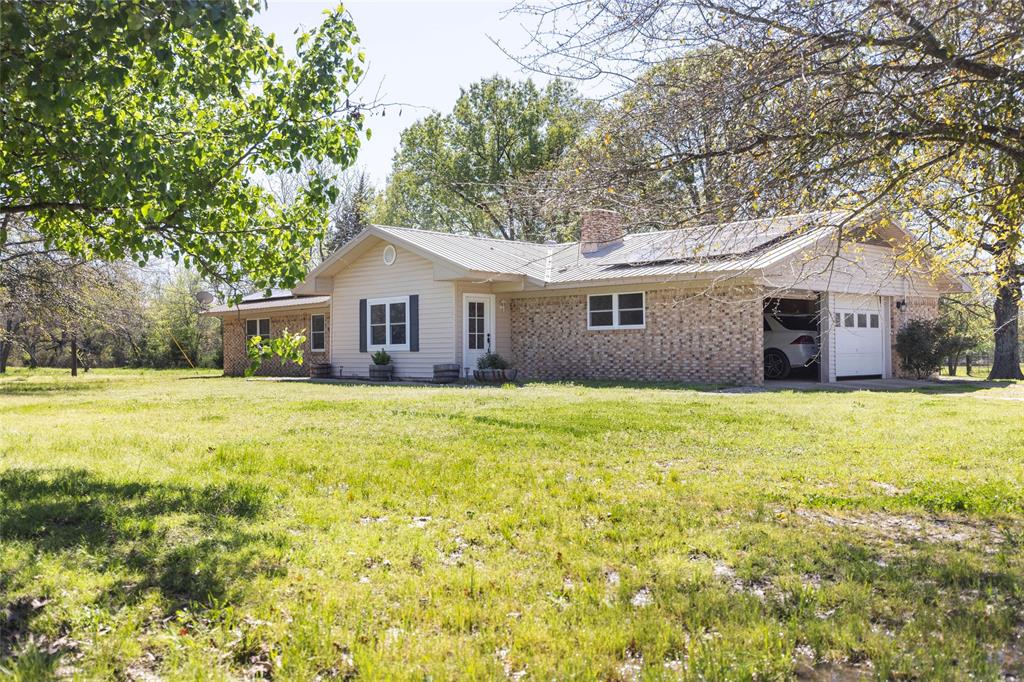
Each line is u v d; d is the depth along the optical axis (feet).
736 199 16.97
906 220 23.68
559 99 121.29
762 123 16.56
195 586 13.33
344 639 11.44
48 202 20.75
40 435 31.76
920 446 27.35
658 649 11.12
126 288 82.12
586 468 23.68
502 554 15.39
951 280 69.67
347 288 79.00
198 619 12.14
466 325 69.41
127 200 19.48
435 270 66.59
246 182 23.32
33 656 10.68
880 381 65.36
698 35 16.31
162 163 19.40
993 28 15.98
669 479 21.89
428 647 11.12
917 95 16.24
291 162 22.02
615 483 21.48
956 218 21.90
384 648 11.03
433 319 70.54
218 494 20.08
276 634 11.50
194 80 20.36
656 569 14.47
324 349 88.38
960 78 16.17
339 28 21.33
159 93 21.17
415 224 151.64
